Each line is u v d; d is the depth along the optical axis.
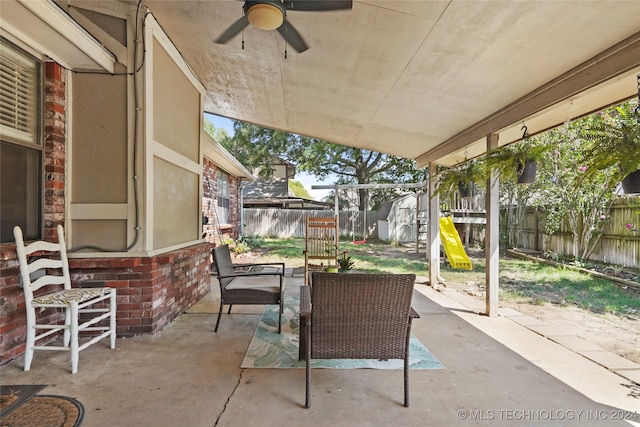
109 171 3.30
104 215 3.29
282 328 3.54
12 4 2.28
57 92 3.15
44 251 3.04
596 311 4.29
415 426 1.93
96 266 3.12
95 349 2.95
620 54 2.36
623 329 3.62
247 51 3.96
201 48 4.19
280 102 5.38
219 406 2.10
